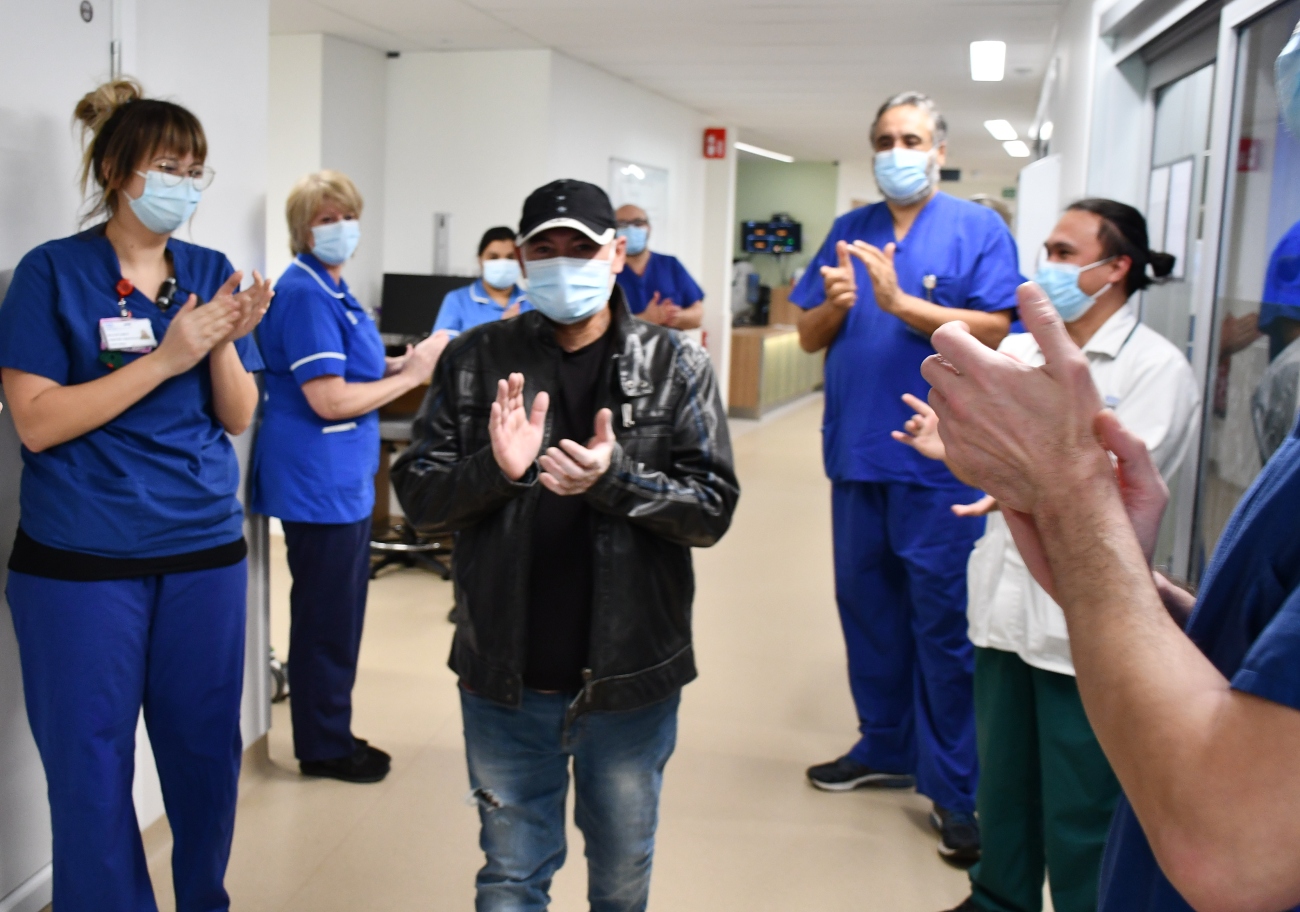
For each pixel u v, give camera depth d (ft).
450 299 15.47
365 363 9.78
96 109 6.59
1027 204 15.53
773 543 20.39
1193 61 9.98
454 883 8.34
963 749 9.09
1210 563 2.61
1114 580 2.40
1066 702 6.38
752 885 8.50
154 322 6.52
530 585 5.75
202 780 6.86
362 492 9.82
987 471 2.60
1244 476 7.77
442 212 22.61
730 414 38.19
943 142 9.57
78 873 6.27
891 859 8.99
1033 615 6.43
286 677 12.03
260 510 9.62
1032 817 7.00
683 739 11.34
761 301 44.91
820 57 22.09
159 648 6.56
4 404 6.81
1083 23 13.15
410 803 9.64
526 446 5.34
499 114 21.97
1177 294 10.52
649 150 27.76
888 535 9.62
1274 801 2.03
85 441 6.25
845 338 9.62
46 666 6.23
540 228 5.57
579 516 5.77
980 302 9.33
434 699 12.06
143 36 8.01
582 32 20.03
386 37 20.70
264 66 9.58
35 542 6.22
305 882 8.29
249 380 7.04
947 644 9.15
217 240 9.06
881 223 9.85
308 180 9.52
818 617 15.87
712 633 14.94
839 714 12.17
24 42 6.80
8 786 7.07
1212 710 2.16
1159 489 2.67
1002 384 2.57
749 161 47.19
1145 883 2.70
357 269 22.11
